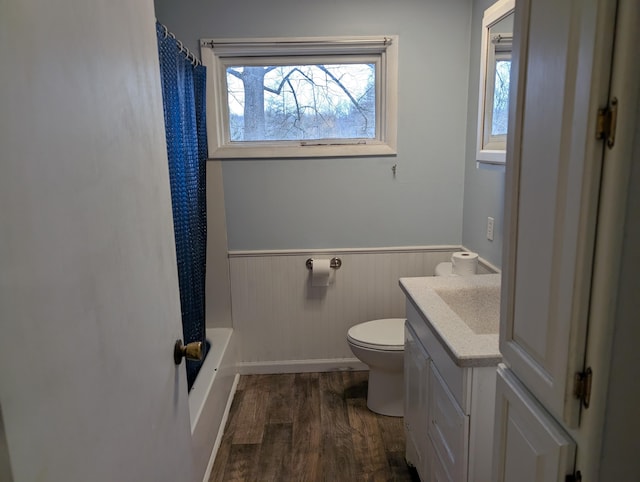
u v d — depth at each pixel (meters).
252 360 2.91
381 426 2.36
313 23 2.55
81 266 0.67
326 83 2.70
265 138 2.76
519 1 0.89
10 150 0.52
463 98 2.65
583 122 0.67
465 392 1.33
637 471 0.74
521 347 0.93
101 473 0.71
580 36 0.67
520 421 0.94
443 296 1.89
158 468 0.98
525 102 0.88
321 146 2.70
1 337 0.49
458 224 2.80
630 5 0.60
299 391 2.72
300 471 2.05
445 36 2.58
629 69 0.61
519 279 0.93
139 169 0.92
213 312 2.86
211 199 2.73
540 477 0.85
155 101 1.03
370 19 2.56
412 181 2.74
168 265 1.09
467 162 2.68
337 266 2.82
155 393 0.97
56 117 0.61
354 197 2.75
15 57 0.53
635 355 0.70
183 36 2.55
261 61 2.66
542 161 0.82
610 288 0.67
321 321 2.89
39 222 0.57
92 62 0.72
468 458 1.36
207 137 2.66
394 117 2.65
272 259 2.81
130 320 0.85
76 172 0.66
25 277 0.54
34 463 0.54
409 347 1.97
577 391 0.73
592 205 0.67
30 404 0.54
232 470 2.06
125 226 0.84
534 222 0.86
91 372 0.69
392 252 2.81
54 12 0.62
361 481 1.98
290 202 2.75
